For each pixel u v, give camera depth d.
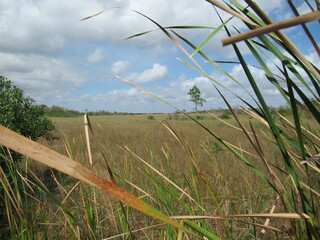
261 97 0.49
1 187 2.62
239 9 0.52
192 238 1.34
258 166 3.88
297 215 0.53
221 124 12.44
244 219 1.81
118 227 1.88
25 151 0.25
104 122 30.23
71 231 1.36
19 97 4.36
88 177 0.30
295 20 0.23
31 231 1.54
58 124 23.31
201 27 0.59
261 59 0.53
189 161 1.27
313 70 0.34
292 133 0.79
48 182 4.13
